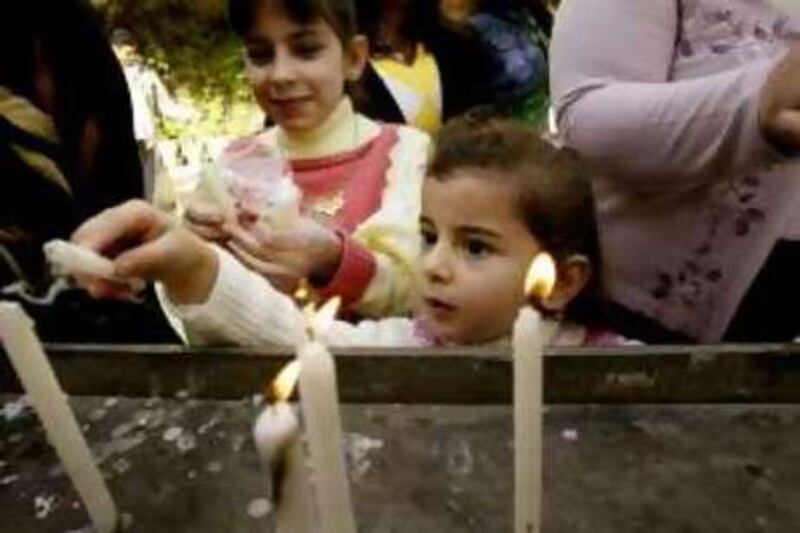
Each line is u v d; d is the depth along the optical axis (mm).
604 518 481
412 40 1411
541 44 1488
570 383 570
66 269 604
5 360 618
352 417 562
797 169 743
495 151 778
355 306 926
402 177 1105
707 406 564
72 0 912
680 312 822
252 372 590
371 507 494
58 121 919
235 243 853
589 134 757
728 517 480
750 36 751
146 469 529
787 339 833
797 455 521
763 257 773
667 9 766
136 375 596
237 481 517
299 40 1095
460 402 572
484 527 480
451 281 787
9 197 838
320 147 1115
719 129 661
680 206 777
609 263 839
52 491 526
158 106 2482
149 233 667
